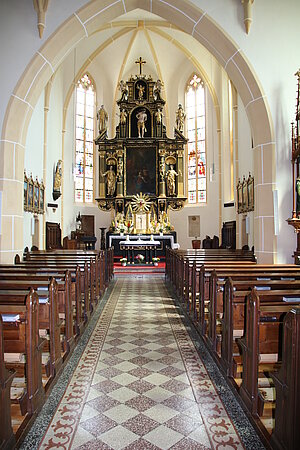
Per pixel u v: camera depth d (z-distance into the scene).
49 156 16.14
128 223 19.86
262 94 8.16
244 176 14.82
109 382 4.34
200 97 21.25
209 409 3.69
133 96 21.45
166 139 21.00
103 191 21.16
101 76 21.58
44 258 9.04
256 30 8.23
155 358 5.18
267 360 4.12
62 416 3.53
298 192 7.82
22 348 3.62
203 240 18.86
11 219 8.47
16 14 8.39
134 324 7.05
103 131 20.98
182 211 21.22
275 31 8.23
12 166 8.54
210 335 5.41
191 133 21.61
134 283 12.44
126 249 16.88
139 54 21.34
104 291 10.59
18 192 8.73
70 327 5.37
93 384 4.28
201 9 8.26
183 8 8.44
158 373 4.63
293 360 2.58
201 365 4.91
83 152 21.00
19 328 3.61
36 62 8.38
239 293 4.16
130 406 3.75
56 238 16.70
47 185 15.72
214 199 19.80
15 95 8.35
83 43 18.34
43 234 15.12
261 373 3.95
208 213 20.20
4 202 8.36
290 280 4.93
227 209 17.89
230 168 18.16
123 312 8.07
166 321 7.29
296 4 8.25
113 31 18.69
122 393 4.05
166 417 3.53
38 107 14.50
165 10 8.80
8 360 4.14
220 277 5.34
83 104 21.02
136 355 5.30
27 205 12.64
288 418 2.65
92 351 5.46
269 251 8.14
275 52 8.23
